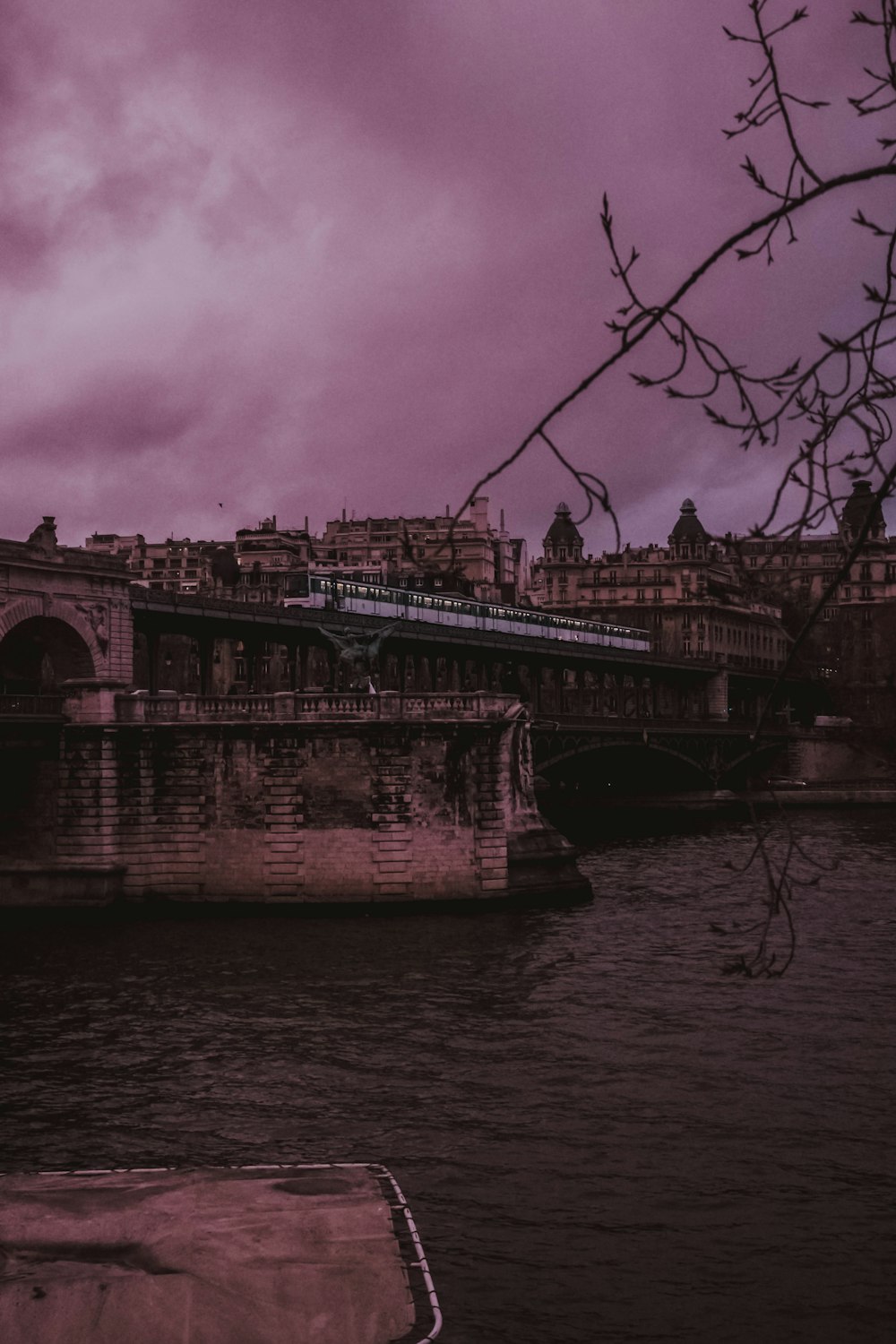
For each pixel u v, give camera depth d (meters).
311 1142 30.81
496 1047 38.50
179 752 63.28
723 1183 28.05
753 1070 35.72
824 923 59.22
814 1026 40.16
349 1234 19.03
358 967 49.69
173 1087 35.09
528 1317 22.14
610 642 147.38
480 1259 24.53
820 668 196.00
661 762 126.25
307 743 62.50
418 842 62.34
